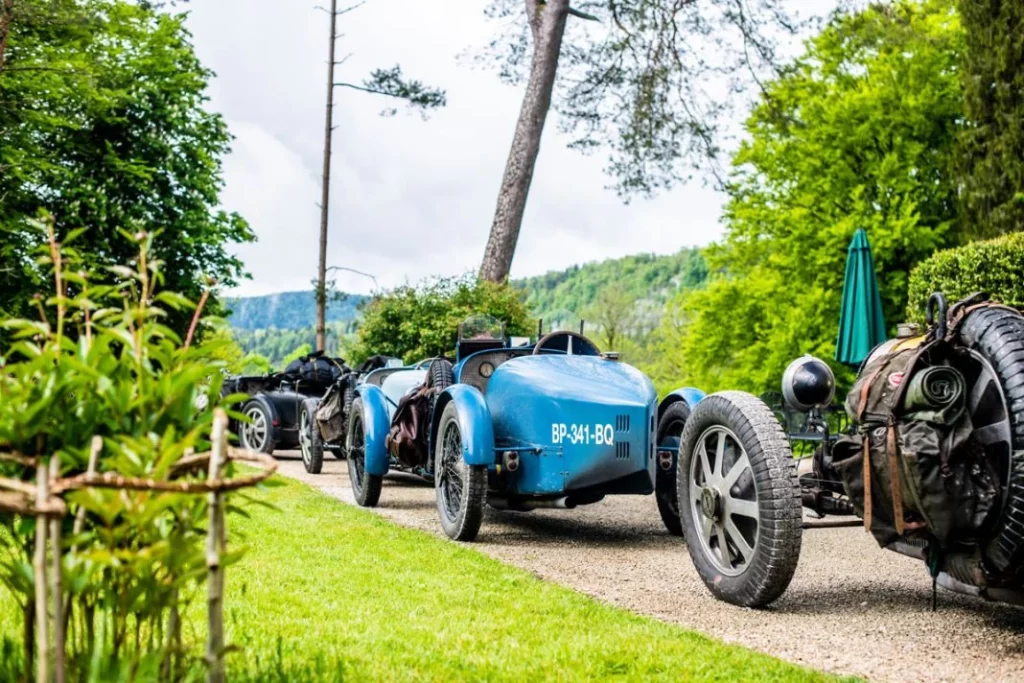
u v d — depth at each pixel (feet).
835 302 78.07
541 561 21.75
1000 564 14.11
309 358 49.49
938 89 74.28
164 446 8.00
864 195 75.72
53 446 8.96
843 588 19.27
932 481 14.16
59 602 7.34
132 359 8.96
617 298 182.29
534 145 65.77
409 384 33.94
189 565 8.02
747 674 12.66
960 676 13.28
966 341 14.79
